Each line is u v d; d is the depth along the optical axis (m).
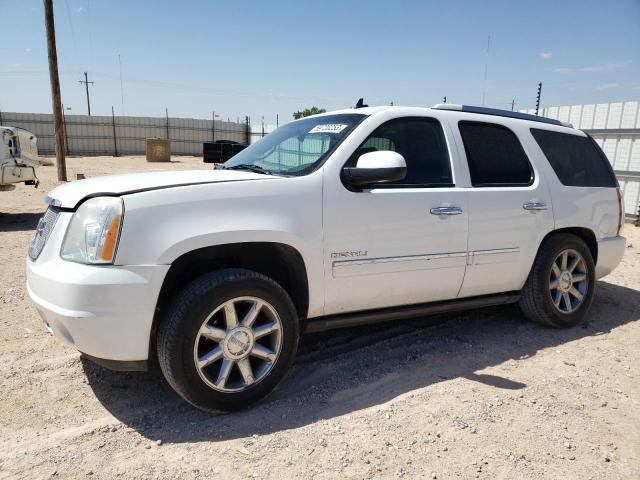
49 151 40.03
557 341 4.13
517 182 4.05
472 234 3.70
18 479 2.30
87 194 2.78
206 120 44.72
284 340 3.02
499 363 3.67
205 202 2.79
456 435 2.72
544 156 4.27
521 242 3.99
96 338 2.58
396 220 3.35
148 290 2.62
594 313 4.89
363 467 2.44
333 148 3.28
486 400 3.10
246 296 2.84
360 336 4.16
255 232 2.85
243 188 2.91
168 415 2.89
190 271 3.08
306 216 3.04
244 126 46.78
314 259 3.08
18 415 2.86
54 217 2.91
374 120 3.44
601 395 3.23
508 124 4.16
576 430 2.81
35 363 3.51
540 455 2.57
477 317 4.66
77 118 40.53
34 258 2.96
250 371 2.93
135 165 28.86
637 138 10.44
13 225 9.34
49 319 2.70
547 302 4.21
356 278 3.26
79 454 2.50
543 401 3.11
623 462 2.54
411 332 4.26
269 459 2.49
